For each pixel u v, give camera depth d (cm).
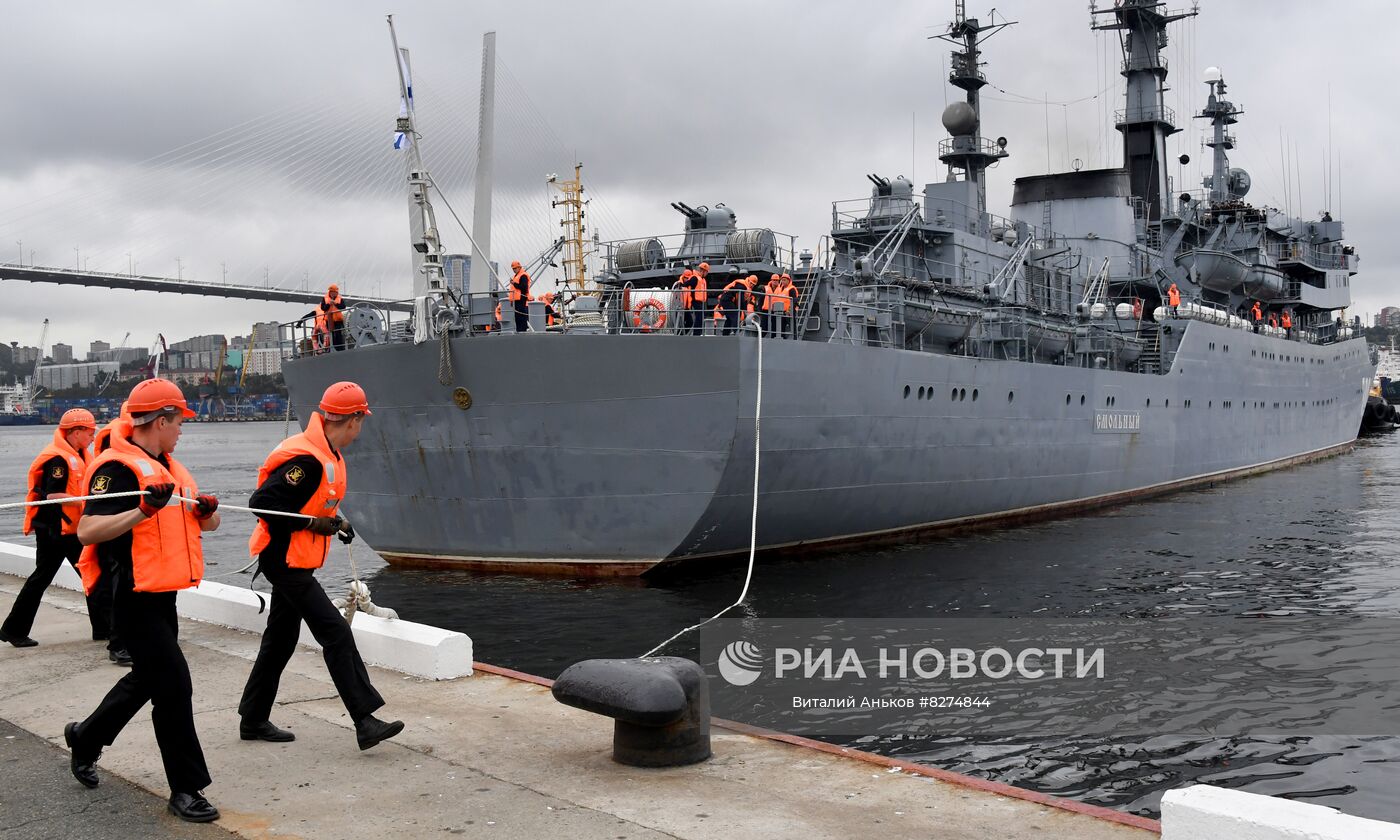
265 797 586
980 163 3169
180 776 554
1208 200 4278
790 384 1858
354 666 657
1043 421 2650
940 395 2262
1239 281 3950
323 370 2050
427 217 1861
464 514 1952
